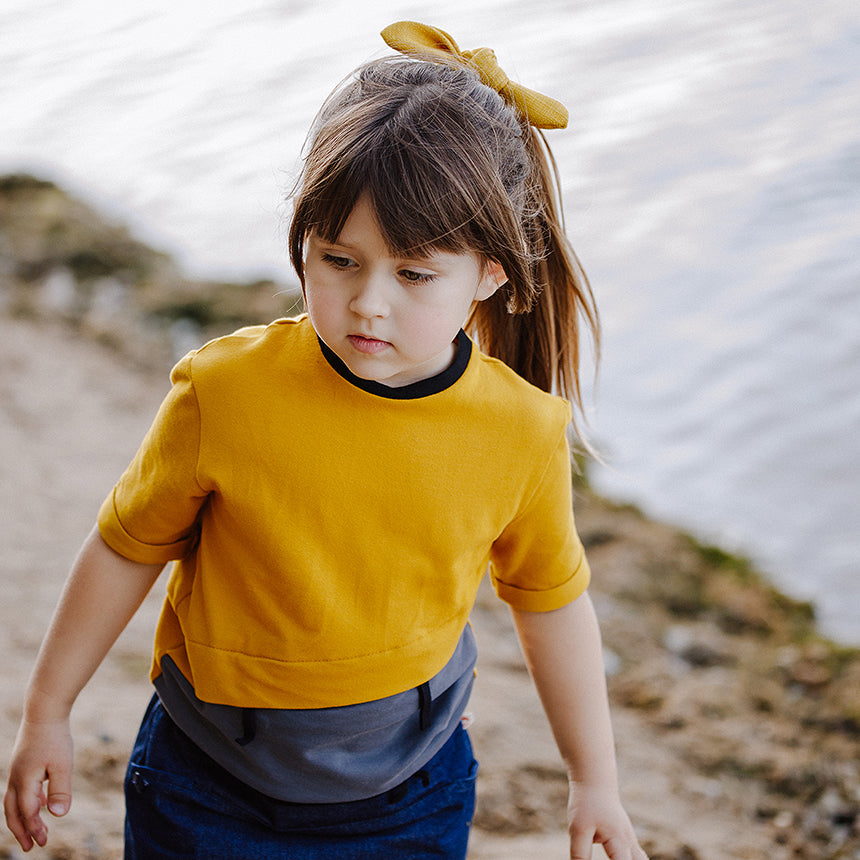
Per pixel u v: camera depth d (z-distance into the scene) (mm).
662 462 5984
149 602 3418
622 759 2984
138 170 8719
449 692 1396
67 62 12055
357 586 1252
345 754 1328
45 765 1357
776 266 7551
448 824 1440
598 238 7863
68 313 6027
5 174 7395
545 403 1304
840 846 2697
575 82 9898
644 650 3721
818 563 5219
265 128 9547
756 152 8688
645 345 6934
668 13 11469
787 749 3129
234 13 13617
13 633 2988
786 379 6637
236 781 1368
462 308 1152
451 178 1087
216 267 6848
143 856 1379
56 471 4320
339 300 1115
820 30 10922
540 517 1345
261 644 1269
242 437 1214
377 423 1219
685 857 2447
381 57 1289
